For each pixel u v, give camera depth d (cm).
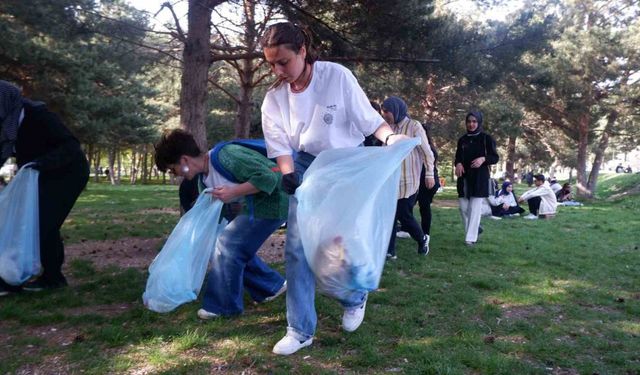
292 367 281
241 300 370
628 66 2094
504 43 1102
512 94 2133
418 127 585
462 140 687
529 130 2833
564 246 706
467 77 959
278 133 310
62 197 430
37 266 420
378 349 310
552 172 4788
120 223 966
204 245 348
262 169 332
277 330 339
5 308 384
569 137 2688
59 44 1752
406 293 435
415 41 805
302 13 754
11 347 313
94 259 597
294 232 302
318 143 301
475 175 675
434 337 331
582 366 291
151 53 1060
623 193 2397
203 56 716
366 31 779
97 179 5119
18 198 411
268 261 575
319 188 280
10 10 1361
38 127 423
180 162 346
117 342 316
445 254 621
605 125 2425
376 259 284
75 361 291
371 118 296
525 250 662
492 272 526
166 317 366
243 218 352
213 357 294
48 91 1800
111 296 426
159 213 1189
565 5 2288
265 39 280
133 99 2259
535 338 334
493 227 920
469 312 387
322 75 296
